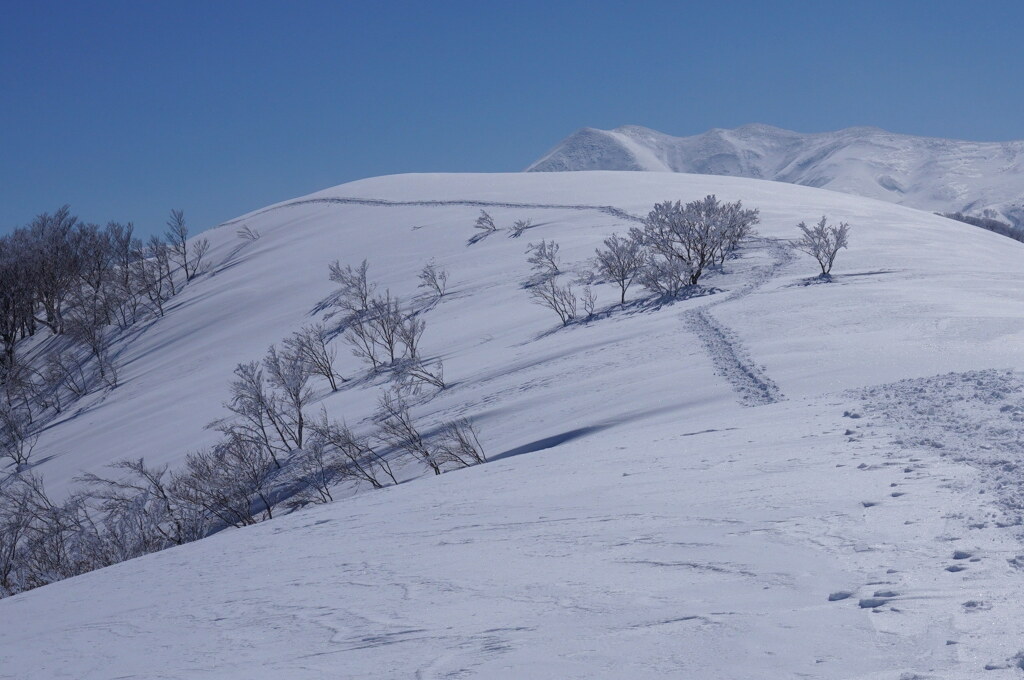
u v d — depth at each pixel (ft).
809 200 161.17
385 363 99.35
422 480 39.83
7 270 189.98
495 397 67.26
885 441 23.20
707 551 15.56
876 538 14.49
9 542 64.64
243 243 210.79
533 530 20.80
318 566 22.21
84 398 142.41
